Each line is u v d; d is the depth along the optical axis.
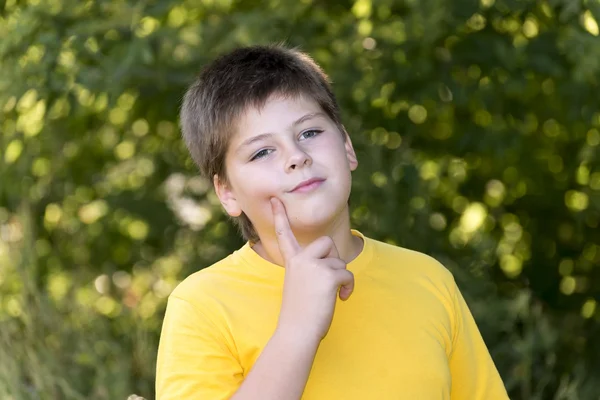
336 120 2.19
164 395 2.02
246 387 1.90
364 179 5.02
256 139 2.07
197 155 2.25
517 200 6.23
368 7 5.09
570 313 6.00
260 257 2.15
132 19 4.99
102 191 6.56
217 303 2.09
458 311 2.29
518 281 6.14
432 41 5.01
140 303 6.04
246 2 5.38
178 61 5.17
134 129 6.39
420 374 2.09
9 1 5.32
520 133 5.70
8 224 5.74
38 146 6.03
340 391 2.05
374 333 2.11
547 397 4.66
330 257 2.04
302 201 2.03
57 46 4.99
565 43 4.72
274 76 2.11
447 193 6.19
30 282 4.53
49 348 4.23
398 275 2.22
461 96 5.28
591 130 5.88
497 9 5.07
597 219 6.17
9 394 3.79
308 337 1.93
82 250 6.57
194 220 6.40
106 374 4.06
